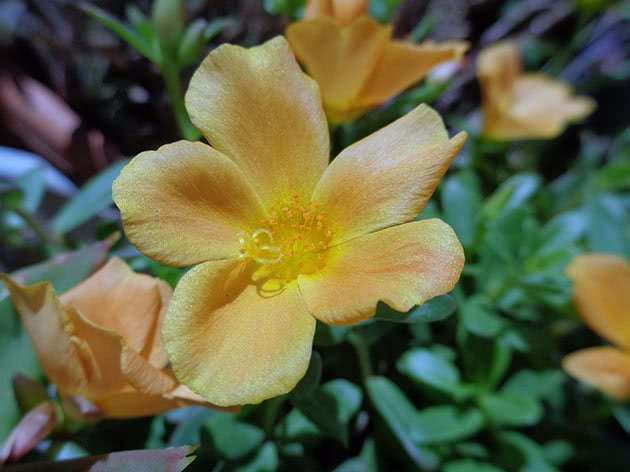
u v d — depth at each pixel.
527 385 0.08
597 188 0.12
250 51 0.05
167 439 0.06
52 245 0.08
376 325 0.07
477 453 0.08
